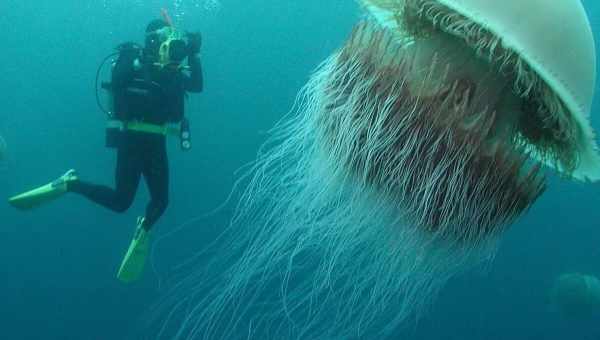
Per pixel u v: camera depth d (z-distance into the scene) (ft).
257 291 10.93
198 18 75.97
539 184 8.75
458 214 8.48
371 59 8.73
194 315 11.16
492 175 8.32
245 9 82.07
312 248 10.53
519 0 7.62
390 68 8.50
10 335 87.35
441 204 8.48
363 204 9.41
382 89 8.53
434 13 8.34
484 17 7.50
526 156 8.50
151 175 22.98
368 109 8.70
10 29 79.05
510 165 8.37
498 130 8.48
